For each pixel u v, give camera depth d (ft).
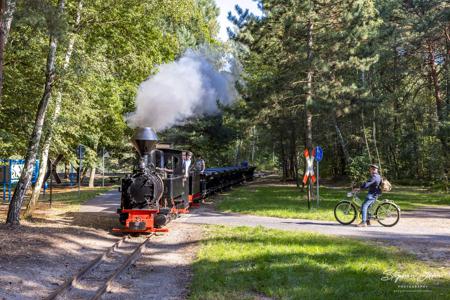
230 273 25.21
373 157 110.63
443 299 20.25
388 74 114.93
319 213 51.78
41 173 49.34
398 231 40.63
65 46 43.60
